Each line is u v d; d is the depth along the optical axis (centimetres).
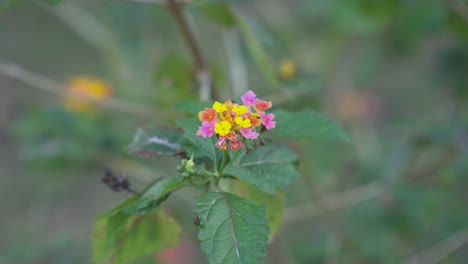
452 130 85
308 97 86
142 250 62
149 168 107
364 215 100
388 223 98
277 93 84
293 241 104
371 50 114
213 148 57
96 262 62
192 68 85
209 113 56
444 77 108
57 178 114
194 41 77
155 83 86
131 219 61
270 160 58
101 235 61
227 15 80
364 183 101
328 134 58
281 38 102
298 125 59
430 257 95
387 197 97
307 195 104
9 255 99
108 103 87
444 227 98
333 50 116
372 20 106
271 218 62
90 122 104
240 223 55
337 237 101
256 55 80
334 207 96
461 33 98
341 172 105
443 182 91
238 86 87
